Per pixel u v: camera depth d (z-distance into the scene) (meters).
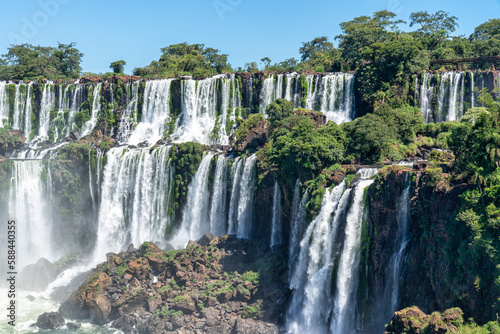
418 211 55.41
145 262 79.75
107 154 104.25
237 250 81.94
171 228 100.56
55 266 90.44
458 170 55.06
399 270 56.91
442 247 51.88
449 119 95.94
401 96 98.44
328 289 65.38
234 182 92.00
